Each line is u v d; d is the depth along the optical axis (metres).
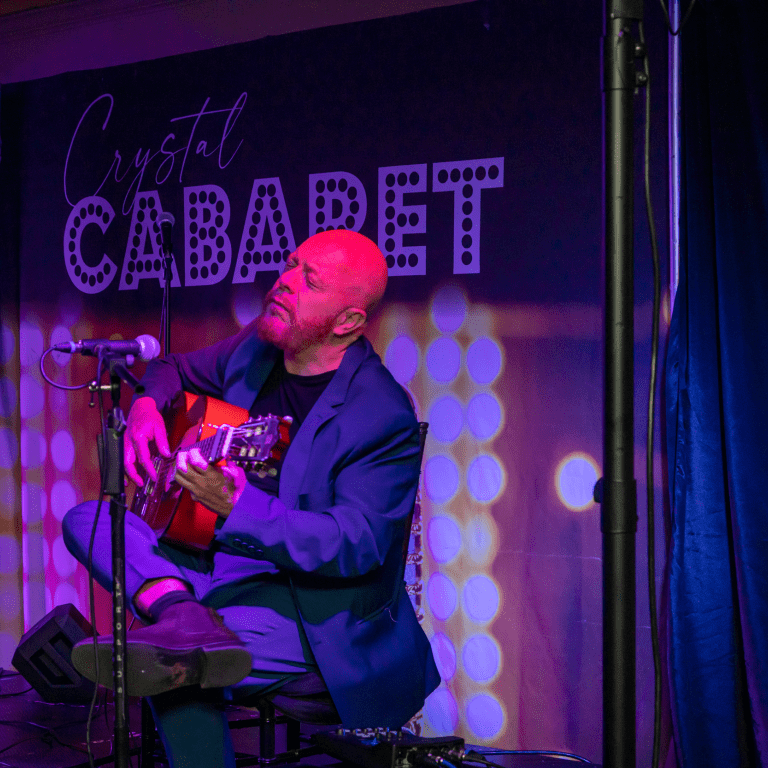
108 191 3.64
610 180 1.40
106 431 1.65
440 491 3.02
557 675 2.84
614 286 1.40
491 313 2.96
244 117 3.39
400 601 2.12
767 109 2.54
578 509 2.83
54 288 3.74
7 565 3.75
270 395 2.22
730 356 2.54
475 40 3.00
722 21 2.62
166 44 3.67
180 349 3.50
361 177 3.17
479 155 2.99
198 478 1.78
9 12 3.89
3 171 3.81
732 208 2.57
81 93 3.70
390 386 2.09
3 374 3.78
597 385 2.81
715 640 2.53
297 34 3.29
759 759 2.42
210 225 3.46
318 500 1.96
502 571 2.93
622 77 1.40
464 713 2.96
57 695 3.10
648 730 2.66
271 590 1.97
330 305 2.10
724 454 2.57
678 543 2.57
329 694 1.92
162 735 1.74
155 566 1.91
